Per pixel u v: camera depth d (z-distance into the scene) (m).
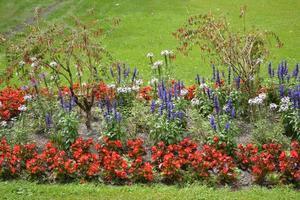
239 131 10.02
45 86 11.90
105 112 9.91
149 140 9.87
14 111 11.42
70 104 10.14
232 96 10.71
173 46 16.81
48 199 8.12
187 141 9.21
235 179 8.46
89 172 8.59
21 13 22.03
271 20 18.89
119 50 16.77
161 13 20.58
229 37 11.16
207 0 21.97
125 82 11.30
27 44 10.26
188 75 14.29
